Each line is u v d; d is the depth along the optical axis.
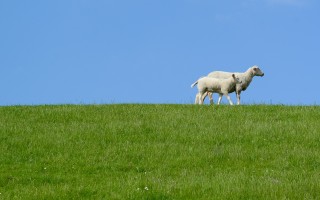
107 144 19.88
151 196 13.89
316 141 19.55
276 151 18.50
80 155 18.62
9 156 18.50
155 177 15.88
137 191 14.12
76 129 21.31
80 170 17.14
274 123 21.97
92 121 23.02
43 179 16.14
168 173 16.62
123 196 13.97
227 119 22.88
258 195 13.70
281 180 15.02
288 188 13.93
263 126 21.22
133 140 20.28
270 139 20.03
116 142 20.08
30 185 15.59
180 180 15.36
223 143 19.83
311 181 14.48
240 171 16.41
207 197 13.77
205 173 16.48
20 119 23.25
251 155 18.20
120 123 22.17
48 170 17.20
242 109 24.72
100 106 25.75
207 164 17.62
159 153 18.62
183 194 13.97
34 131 21.23
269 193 13.74
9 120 23.06
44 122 22.94
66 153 18.70
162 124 22.05
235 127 21.42
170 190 14.22
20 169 17.16
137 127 21.56
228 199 13.60
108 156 18.41
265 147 19.17
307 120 22.39
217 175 15.88
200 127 21.58
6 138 20.28
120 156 18.47
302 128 20.97
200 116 23.27
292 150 18.42
